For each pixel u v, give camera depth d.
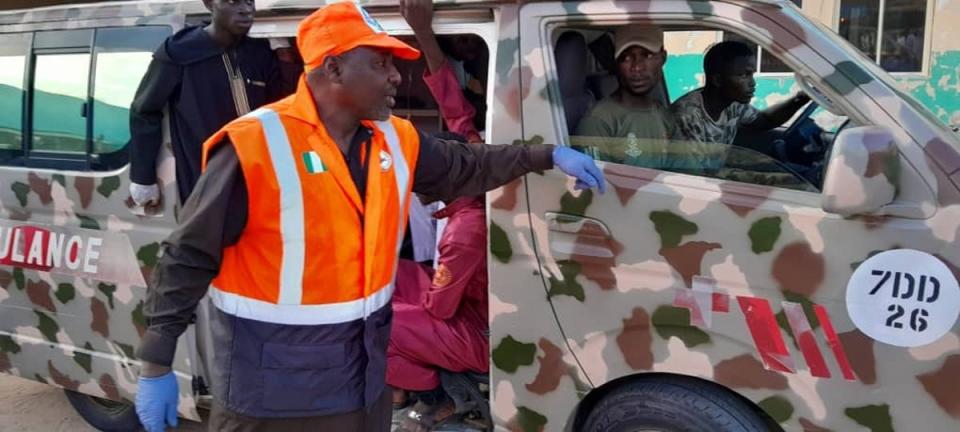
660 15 2.44
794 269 2.24
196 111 2.93
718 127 2.93
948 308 2.10
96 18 3.30
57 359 3.45
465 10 2.73
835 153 2.07
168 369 1.85
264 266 1.84
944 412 2.14
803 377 2.27
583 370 2.56
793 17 2.35
